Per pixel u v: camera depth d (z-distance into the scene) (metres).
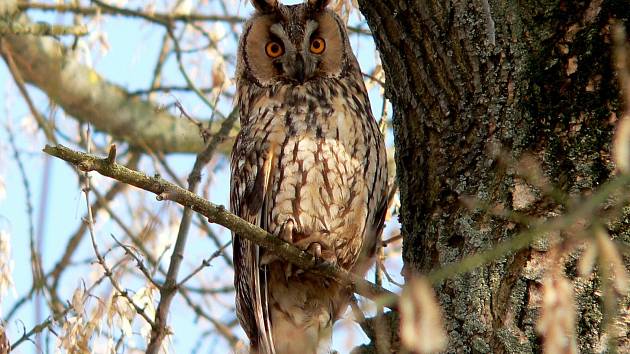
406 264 6.96
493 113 6.61
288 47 9.36
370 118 9.26
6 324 8.47
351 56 9.66
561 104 6.39
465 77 6.82
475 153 6.67
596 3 6.43
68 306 8.43
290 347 8.73
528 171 5.77
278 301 8.78
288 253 7.29
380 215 9.16
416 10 7.05
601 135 6.23
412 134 7.13
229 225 6.87
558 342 4.76
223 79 11.10
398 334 7.04
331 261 8.01
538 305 5.99
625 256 5.81
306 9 9.67
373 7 7.27
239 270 9.16
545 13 6.56
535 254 6.08
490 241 6.32
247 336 9.38
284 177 8.67
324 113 8.84
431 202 6.86
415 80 7.09
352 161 8.80
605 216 5.93
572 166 6.22
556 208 6.13
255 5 9.88
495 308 6.13
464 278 6.32
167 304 8.64
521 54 6.58
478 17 6.79
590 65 6.38
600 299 5.80
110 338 8.09
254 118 9.02
